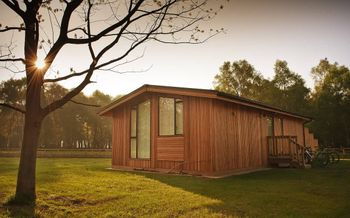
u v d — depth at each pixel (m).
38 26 6.59
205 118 11.59
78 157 29.20
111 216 5.45
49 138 47.78
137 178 10.29
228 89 46.44
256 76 46.53
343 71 43.03
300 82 44.12
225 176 11.24
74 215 5.54
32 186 6.39
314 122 40.59
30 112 6.50
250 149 13.69
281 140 15.92
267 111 15.72
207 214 5.57
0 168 14.08
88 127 57.56
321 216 5.41
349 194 7.48
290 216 5.39
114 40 6.56
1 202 6.23
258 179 10.32
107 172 12.43
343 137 41.50
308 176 11.09
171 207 6.08
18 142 50.69
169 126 12.89
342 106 40.59
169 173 12.38
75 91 6.64
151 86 13.19
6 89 37.19
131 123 14.63
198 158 11.59
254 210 5.85
